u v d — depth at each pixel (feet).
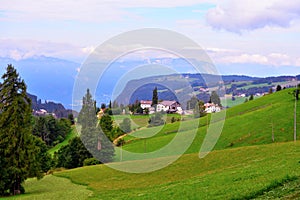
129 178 169.17
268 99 447.42
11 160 199.72
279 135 323.16
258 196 82.94
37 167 206.80
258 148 191.83
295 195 75.72
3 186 194.08
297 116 353.10
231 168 149.79
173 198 103.91
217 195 93.30
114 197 128.98
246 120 366.22
